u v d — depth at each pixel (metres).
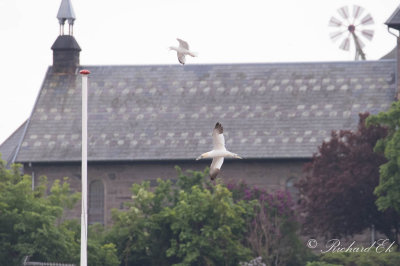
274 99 84.44
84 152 43.31
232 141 81.31
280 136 81.38
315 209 69.56
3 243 55.84
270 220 70.44
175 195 68.56
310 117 82.62
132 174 81.69
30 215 56.34
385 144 66.44
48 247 56.19
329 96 84.06
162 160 81.06
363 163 69.56
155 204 66.75
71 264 54.91
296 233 72.44
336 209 69.25
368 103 83.12
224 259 61.88
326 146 71.19
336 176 69.75
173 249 62.06
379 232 72.88
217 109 84.38
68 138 83.81
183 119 84.06
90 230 64.75
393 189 62.41
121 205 81.44
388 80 84.81
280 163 79.81
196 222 62.62
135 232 64.25
